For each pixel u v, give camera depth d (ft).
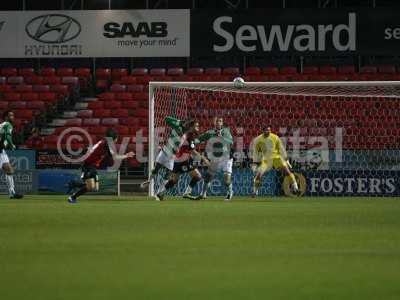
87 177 222.28
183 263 99.04
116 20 340.59
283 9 335.06
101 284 84.33
